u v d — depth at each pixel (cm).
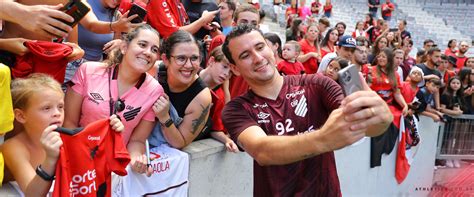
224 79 324
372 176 487
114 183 249
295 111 205
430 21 2161
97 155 210
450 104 600
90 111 252
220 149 322
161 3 383
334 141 140
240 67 207
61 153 191
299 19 718
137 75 256
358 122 133
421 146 553
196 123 291
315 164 205
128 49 253
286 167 205
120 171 220
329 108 202
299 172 205
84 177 204
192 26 389
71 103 255
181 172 289
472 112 622
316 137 146
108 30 308
